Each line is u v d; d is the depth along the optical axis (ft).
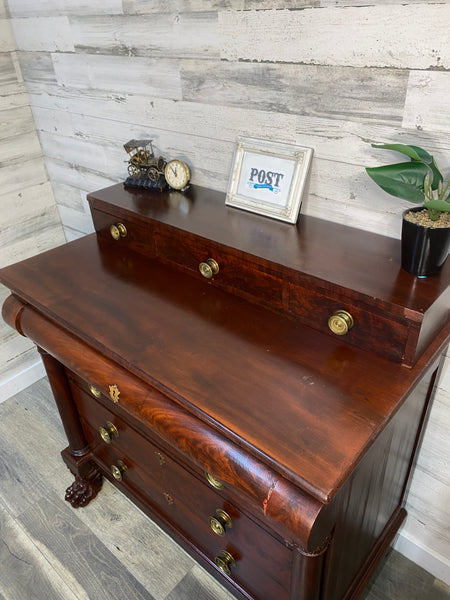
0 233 6.05
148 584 4.54
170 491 3.97
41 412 6.48
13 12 5.10
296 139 3.61
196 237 3.61
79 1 4.37
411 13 2.70
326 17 3.02
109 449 4.59
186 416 2.78
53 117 5.59
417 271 2.90
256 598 3.68
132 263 4.17
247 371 2.86
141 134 4.75
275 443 2.39
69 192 6.17
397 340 2.78
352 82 3.12
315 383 2.74
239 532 3.34
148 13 3.94
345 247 3.34
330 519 2.49
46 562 4.75
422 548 4.59
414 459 4.06
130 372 3.13
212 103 3.98
